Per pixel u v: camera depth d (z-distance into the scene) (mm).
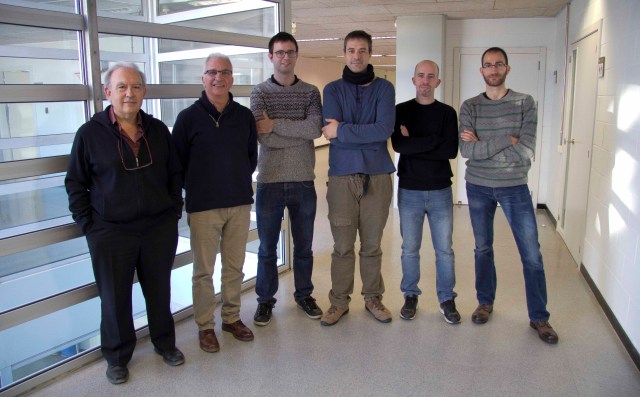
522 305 3412
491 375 2557
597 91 3840
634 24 2979
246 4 3740
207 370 2619
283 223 4027
